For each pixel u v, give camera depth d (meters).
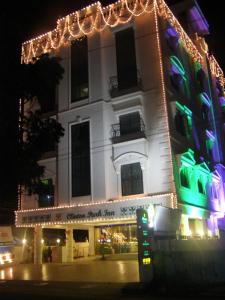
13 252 26.56
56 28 33.09
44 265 26.66
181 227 24.42
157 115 26.08
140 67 27.67
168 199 23.86
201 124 33.50
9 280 18.55
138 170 25.89
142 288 13.59
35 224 29.42
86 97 29.58
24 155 20.75
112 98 27.97
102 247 29.92
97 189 27.03
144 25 28.44
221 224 33.59
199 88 35.06
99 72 29.34
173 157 25.25
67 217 27.83
